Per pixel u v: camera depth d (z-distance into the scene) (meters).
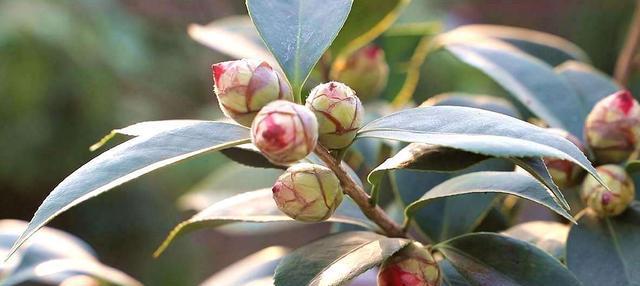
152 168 0.40
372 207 0.44
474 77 1.45
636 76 0.67
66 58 1.77
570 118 0.55
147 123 0.44
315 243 0.43
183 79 2.02
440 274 0.43
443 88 1.46
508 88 0.56
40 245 0.61
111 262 2.03
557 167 0.49
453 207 0.51
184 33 1.97
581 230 0.47
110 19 1.83
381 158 0.59
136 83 1.97
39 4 1.74
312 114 0.38
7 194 2.04
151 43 1.96
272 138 0.37
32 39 1.70
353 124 0.41
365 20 0.59
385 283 0.43
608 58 2.11
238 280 0.58
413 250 0.43
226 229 0.67
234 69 0.40
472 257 0.45
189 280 2.01
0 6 1.73
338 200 0.42
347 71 0.62
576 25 2.16
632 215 0.48
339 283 0.40
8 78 1.72
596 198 0.47
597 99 0.58
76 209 2.02
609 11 2.11
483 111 0.40
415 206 0.45
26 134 1.83
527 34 0.68
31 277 0.58
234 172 0.69
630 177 0.49
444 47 0.61
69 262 0.59
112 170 0.40
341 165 0.43
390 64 0.73
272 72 0.40
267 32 0.44
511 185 0.43
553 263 0.44
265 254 0.61
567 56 0.67
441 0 1.90
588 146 0.49
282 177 0.42
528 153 0.38
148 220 2.01
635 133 0.48
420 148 0.43
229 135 0.41
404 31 0.72
